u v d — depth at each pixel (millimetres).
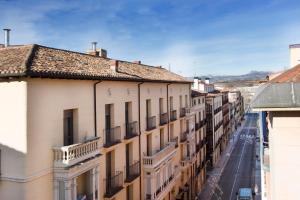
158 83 31500
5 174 14992
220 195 46938
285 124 7398
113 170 22750
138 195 26594
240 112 141375
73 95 18031
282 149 7438
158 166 28562
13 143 14828
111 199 22141
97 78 19344
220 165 65562
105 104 21625
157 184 28938
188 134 42094
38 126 15336
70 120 18391
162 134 33094
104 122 21359
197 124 49344
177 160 37719
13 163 14844
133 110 25953
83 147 16938
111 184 22078
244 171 59969
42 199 15484
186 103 42344
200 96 50844
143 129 27828
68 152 15820
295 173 7367
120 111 23703
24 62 15375
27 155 14656
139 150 27000
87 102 19406
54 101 16469
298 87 7293
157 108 31328
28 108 14719
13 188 14867
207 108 61406
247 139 96688
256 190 46375
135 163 25766
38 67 15594
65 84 17375
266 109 7137
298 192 7359
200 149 51531
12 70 14305
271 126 8008
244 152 77750
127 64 30906
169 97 35031
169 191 32844
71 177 15914
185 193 40312
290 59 22672
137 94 26750
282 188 7441
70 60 20953
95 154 17906
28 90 14727
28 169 14711
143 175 27531
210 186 51844
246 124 137875
